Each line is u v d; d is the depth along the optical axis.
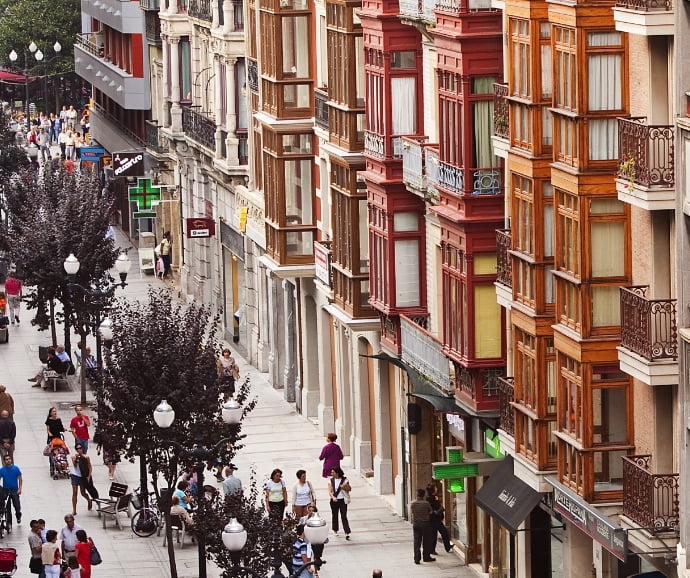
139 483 87.94
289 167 96.38
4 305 127.94
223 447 75.38
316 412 99.44
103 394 77.56
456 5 70.06
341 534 79.50
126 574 74.75
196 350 77.00
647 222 57.31
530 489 64.75
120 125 165.50
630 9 54.50
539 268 63.25
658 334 54.97
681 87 52.78
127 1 150.75
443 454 77.88
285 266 96.62
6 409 93.44
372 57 80.44
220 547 64.19
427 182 75.19
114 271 145.50
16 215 127.94
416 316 80.06
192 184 132.38
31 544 72.50
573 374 60.25
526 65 63.25
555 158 60.44
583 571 63.34
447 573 73.56
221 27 118.88
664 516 55.59
